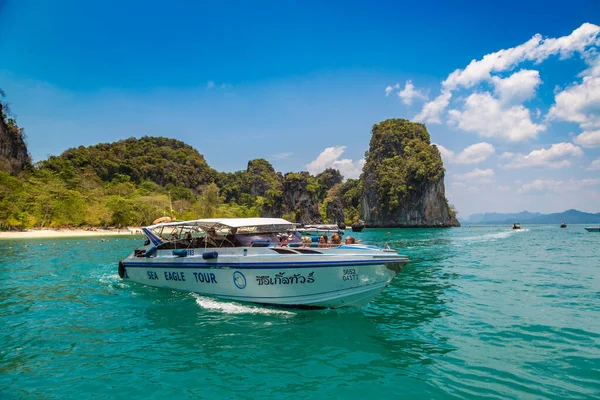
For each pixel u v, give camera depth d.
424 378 5.15
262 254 8.98
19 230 58.81
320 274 8.32
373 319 8.15
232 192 172.00
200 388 4.87
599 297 10.09
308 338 6.88
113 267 17.27
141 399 4.59
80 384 4.98
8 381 5.07
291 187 125.62
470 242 35.66
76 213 68.75
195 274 10.24
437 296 10.48
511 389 4.80
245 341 6.72
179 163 166.25
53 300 10.04
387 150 137.50
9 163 86.12
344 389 4.84
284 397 4.63
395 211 126.19
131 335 7.07
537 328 7.36
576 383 4.95
